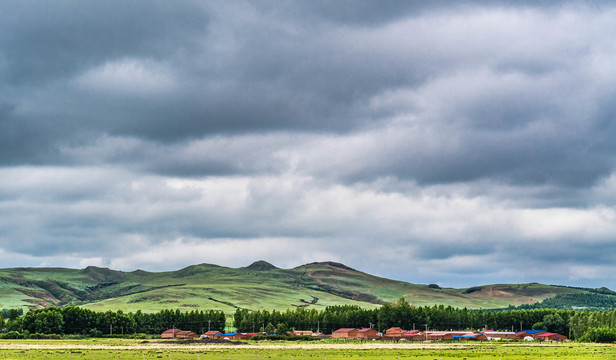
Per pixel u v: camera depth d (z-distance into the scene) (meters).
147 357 168.50
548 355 178.75
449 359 162.00
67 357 164.88
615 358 162.62
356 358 164.88
